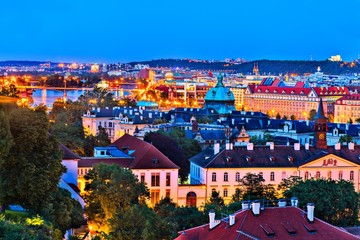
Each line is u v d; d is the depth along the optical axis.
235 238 151.88
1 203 180.00
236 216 159.75
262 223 157.12
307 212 162.62
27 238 137.12
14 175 180.00
